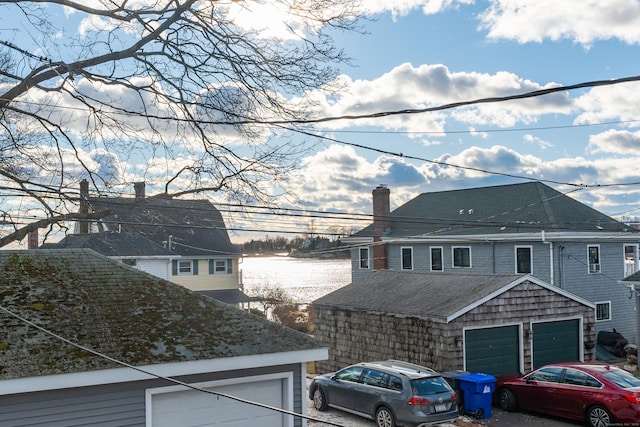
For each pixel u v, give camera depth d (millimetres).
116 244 34000
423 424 15000
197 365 9750
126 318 10242
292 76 12711
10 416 8781
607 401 15555
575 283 31719
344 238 43500
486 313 20422
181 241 41531
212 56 12734
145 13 12375
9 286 10242
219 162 13500
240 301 41125
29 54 10703
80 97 12367
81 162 13008
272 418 11039
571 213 33594
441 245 37312
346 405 17031
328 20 12273
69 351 9062
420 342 20750
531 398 17500
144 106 12984
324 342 25391
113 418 9531
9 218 12125
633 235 33031
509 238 32938
